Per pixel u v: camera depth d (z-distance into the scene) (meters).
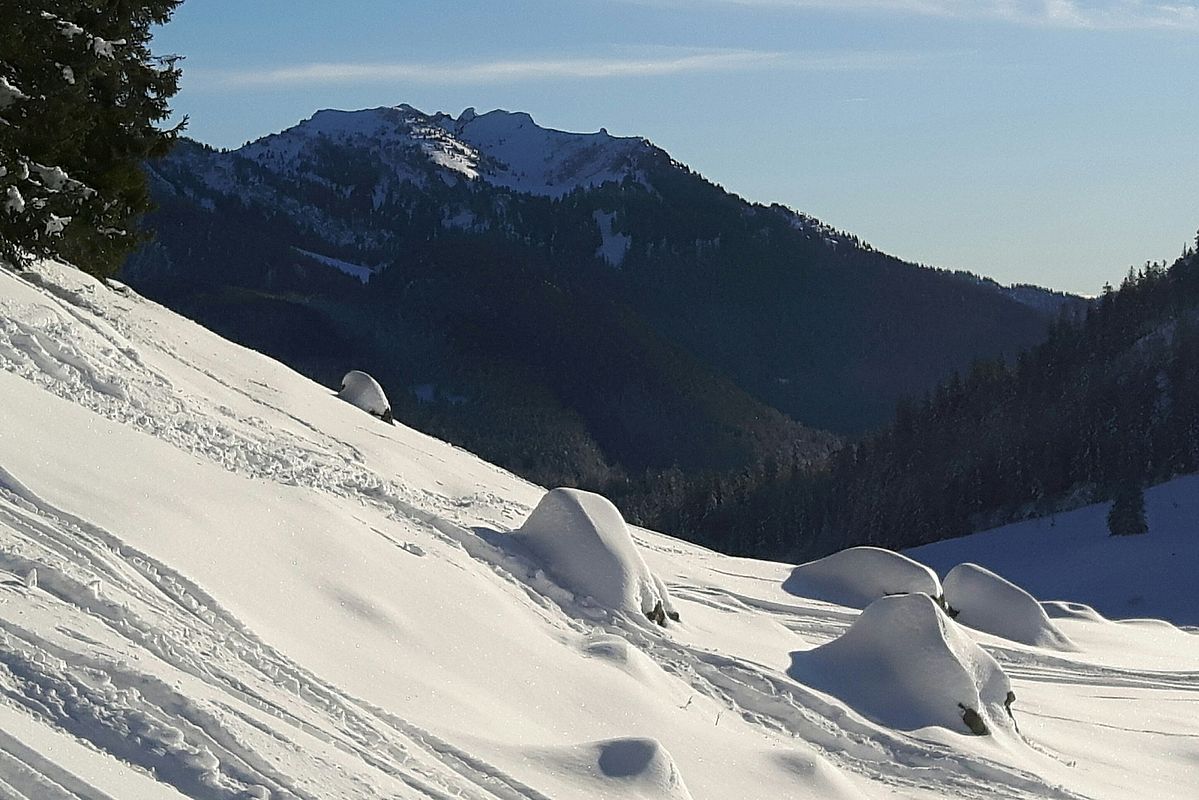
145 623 7.35
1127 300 121.75
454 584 12.60
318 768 6.42
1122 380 107.44
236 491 11.48
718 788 10.22
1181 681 21.20
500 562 15.33
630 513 129.50
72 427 10.94
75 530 8.55
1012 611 24.06
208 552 9.68
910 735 13.80
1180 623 60.81
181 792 5.61
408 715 8.63
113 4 26.39
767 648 16.25
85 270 27.50
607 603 15.30
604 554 15.75
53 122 22.88
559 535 16.03
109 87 26.83
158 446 11.69
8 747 5.22
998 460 101.12
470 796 7.44
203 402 19.23
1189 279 120.50
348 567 11.27
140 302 27.64
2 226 21.94
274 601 9.58
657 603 15.77
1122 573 71.62
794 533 116.62
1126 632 27.88
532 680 11.12
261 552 10.41
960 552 84.06
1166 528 79.88
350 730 7.53
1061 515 89.38
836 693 14.70
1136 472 95.56
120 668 6.39
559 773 8.53
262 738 6.43
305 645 9.06
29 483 9.09
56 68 22.94
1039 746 15.05
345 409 26.33
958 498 100.62
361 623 10.29
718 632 16.53
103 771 5.40
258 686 7.45
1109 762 15.15
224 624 8.30
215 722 6.27
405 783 6.99
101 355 17.78
